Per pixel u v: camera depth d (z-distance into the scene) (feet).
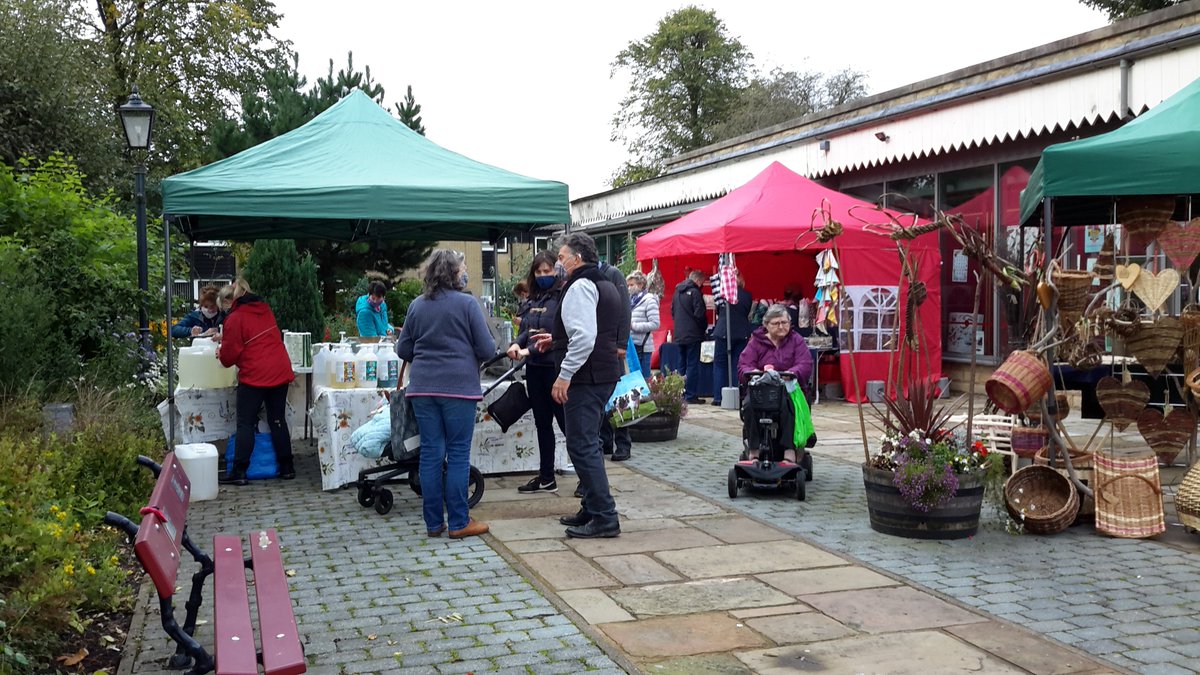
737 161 62.90
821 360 46.01
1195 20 33.19
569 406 20.26
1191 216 29.19
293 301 51.31
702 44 156.35
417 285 64.59
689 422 38.42
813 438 25.38
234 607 11.68
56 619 14.05
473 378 20.39
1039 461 22.43
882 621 15.30
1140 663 13.56
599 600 16.35
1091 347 21.90
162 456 24.52
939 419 22.56
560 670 13.32
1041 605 16.06
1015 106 40.65
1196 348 24.89
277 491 25.44
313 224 35.58
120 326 34.35
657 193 75.77
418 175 28.22
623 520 22.06
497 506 23.49
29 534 15.03
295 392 33.60
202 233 34.68
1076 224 31.12
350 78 58.08
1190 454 26.22
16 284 29.04
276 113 55.31
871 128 49.73
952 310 47.11
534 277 26.03
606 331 20.10
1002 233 43.06
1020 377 20.56
